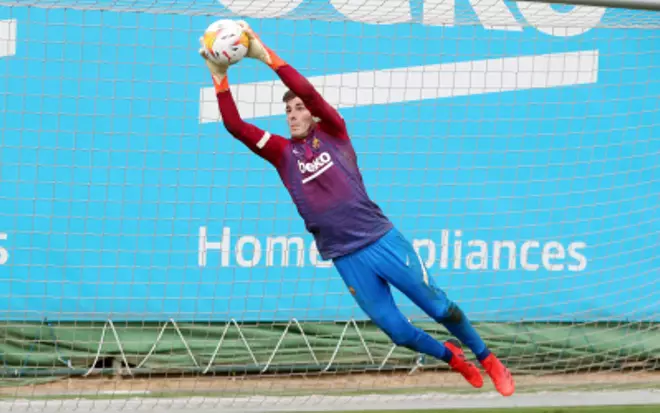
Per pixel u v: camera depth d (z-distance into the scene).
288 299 23.19
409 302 23.81
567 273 23.66
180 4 21.53
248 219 22.81
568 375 24.59
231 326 23.41
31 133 21.95
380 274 17.28
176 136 22.50
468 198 23.23
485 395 21.98
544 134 23.22
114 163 22.31
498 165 23.30
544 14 22.72
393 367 23.55
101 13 21.56
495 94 23.19
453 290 23.31
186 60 22.42
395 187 23.02
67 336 22.81
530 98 23.27
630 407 21.05
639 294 23.97
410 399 21.56
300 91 16.08
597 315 23.86
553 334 24.20
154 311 22.70
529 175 23.36
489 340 23.97
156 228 22.50
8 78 21.78
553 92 23.33
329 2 22.08
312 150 16.95
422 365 23.59
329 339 23.70
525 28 23.06
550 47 23.19
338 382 23.66
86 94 22.09
